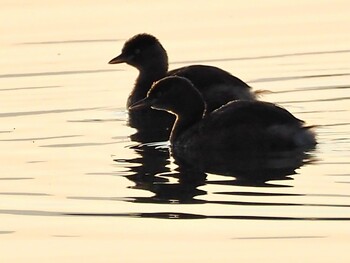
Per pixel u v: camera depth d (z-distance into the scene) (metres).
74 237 13.35
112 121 19.58
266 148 17.22
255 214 13.92
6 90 21.45
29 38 25.11
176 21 26.09
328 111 19.41
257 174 15.73
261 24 25.75
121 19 26.28
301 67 22.58
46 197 14.89
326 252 12.65
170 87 18.41
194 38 24.81
